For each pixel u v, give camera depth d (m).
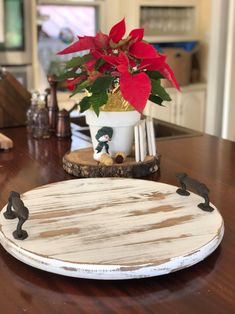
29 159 0.97
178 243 0.52
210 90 2.21
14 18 1.97
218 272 0.51
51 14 2.34
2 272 0.52
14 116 1.29
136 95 0.71
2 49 1.97
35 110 1.15
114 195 0.66
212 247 0.53
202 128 2.55
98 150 0.84
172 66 2.38
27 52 2.04
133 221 0.58
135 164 0.82
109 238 0.53
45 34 2.33
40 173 0.87
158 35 2.51
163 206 0.62
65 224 0.57
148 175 0.85
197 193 0.69
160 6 2.48
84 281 0.50
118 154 0.83
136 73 0.76
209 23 2.53
